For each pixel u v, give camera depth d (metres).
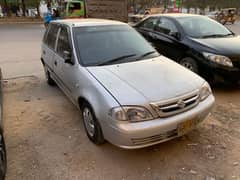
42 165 2.53
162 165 2.51
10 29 17.70
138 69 2.93
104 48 3.33
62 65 3.57
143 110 2.30
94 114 2.60
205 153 2.69
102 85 2.55
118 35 3.61
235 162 2.54
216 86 4.76
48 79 5.01
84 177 2.36
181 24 5.20
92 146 2.85
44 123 3.44
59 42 3.88
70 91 3.39
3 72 6.16
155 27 5.84
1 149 2.30
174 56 5.12
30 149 2.81
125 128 2.24
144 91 2.44
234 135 3.04
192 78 2.86
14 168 2.48
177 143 2.88
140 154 2.69
